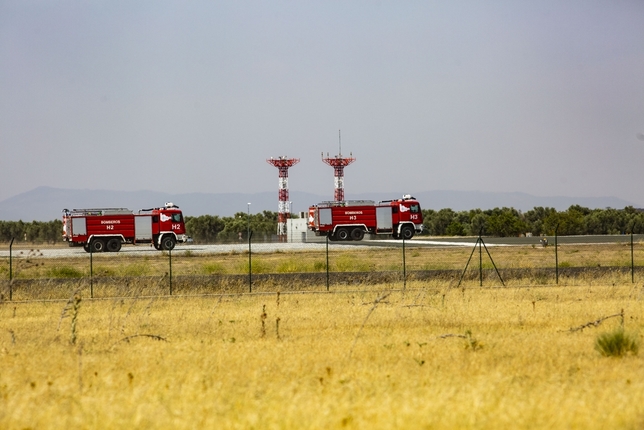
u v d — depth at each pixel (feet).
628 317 135.54
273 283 204.44
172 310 157.69
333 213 505.25
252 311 153.07
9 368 92.43
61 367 92.73
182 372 85.76
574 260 305.53
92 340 118.21
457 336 108.78
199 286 200.64
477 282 206.49
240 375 84.53
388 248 406.82
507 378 79.30
